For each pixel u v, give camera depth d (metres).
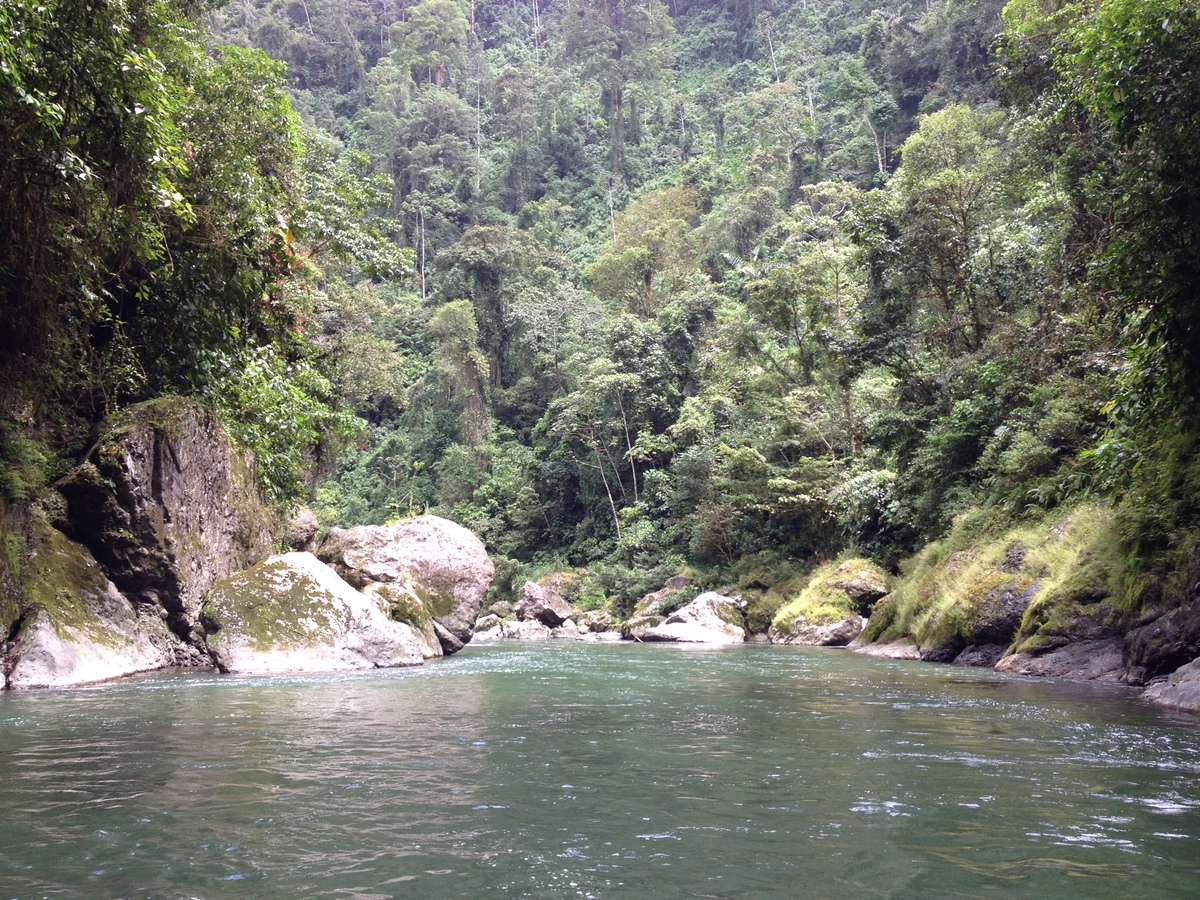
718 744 4.95
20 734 5.12
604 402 36.62
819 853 2.85
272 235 11.81
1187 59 7.12
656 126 73.56
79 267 8.34
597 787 3.79
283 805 3.42
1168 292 7.50
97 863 2.67
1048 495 12.86
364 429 15.12
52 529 8.87
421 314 56.25
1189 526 8.78
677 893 2.46
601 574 32.19
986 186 17.14
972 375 16.80
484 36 97.88
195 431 10.45
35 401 8.98
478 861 2.73
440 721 5.82
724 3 85.56
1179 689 7.06
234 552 11.62
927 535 17.47
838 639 18.44
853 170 49.94
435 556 15.92
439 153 72.62
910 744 4.98
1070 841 3.00
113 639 8.81
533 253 50.19
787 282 24.77
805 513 24.56
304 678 8.80
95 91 7.14
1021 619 11.33
